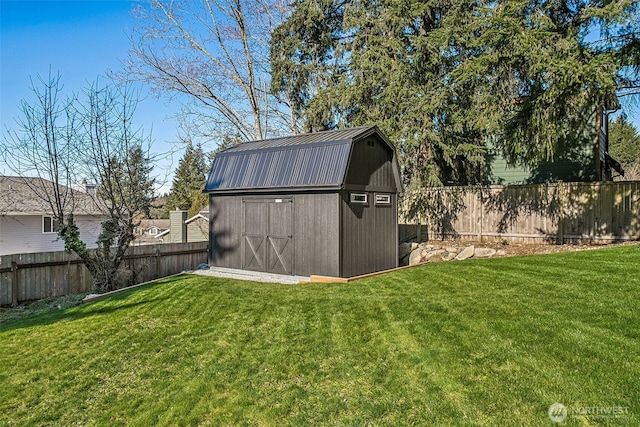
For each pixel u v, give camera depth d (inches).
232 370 153.6
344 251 320.2
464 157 510.6
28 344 205.2
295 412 122.6
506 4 339.0
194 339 191.0
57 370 168.9
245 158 385.7
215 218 405.4
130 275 401.7
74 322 240.7
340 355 157.4
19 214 578.6
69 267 382.0
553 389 115.8
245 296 261.4
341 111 557.6
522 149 369.7
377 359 150.6
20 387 155.6
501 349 143.6
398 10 482.9
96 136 395.9
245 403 129.8
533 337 150.3
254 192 363.6
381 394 126.6
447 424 107.7
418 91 478.9
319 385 136.9
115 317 241.9
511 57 331.3
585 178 510.0
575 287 213.5
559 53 313.3
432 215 517.7
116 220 393.4
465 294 221.1
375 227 357.7
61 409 137.7
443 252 429.4
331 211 319.0
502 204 472.1
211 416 124.0
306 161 337.1
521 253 399.5
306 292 264.2
